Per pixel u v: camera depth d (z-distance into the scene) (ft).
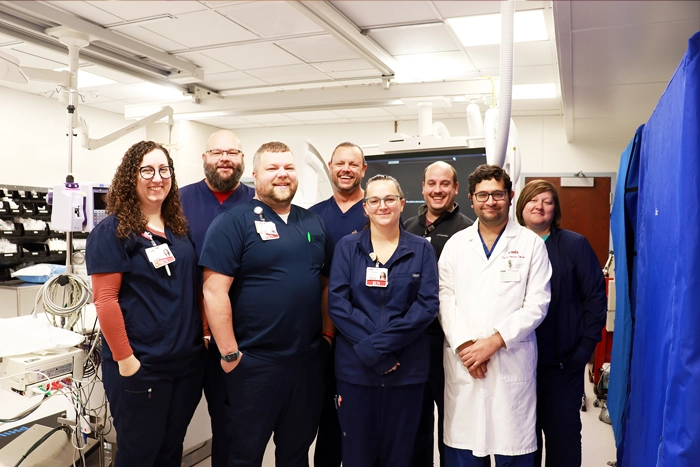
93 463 8.62
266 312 6.67
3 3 11.37
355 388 6.54
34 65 16.66
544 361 7.37
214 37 14.32
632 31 8.82
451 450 6.81
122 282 6.50
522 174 23.45
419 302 6.56
